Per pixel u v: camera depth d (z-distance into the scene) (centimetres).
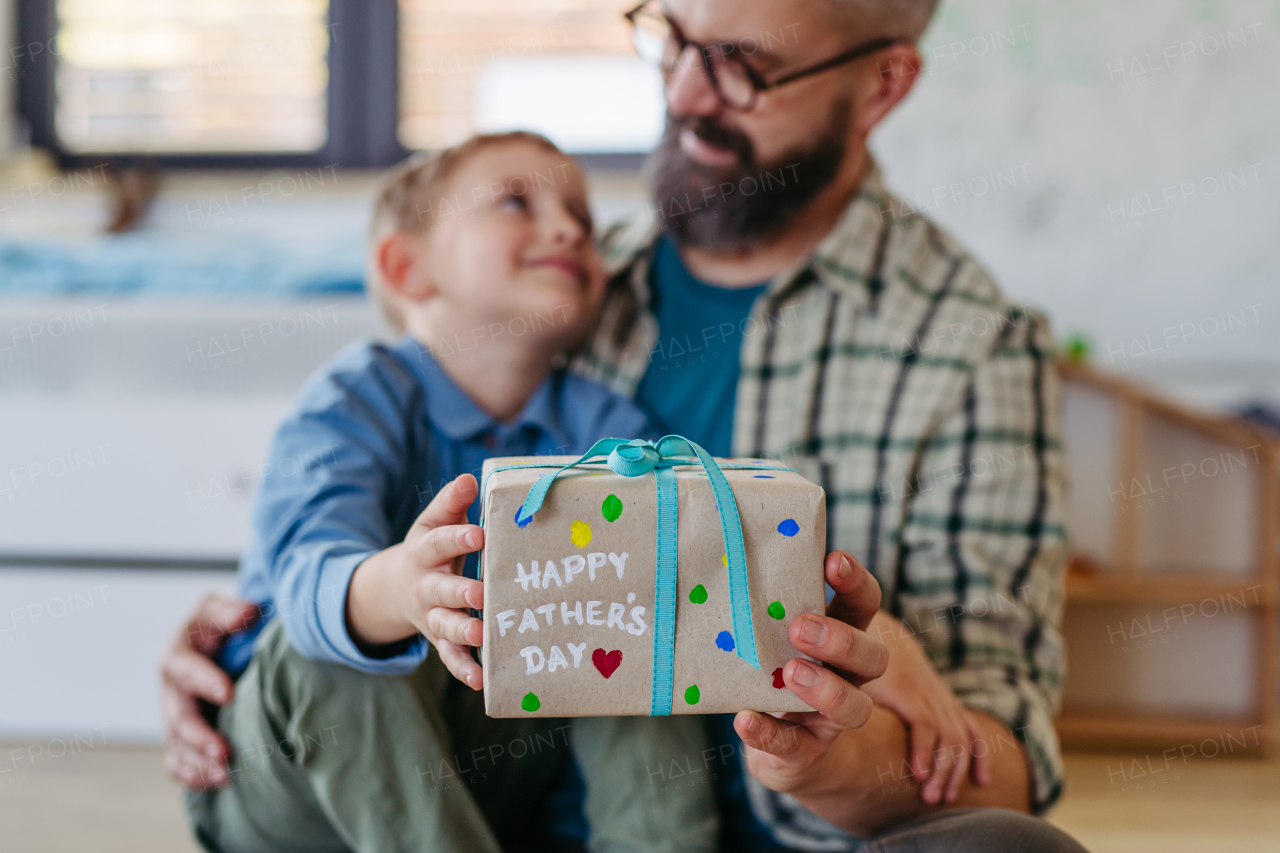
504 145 98
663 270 106
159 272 161
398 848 70
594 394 95
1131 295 212
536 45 225
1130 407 194
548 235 95
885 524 91
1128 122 209
